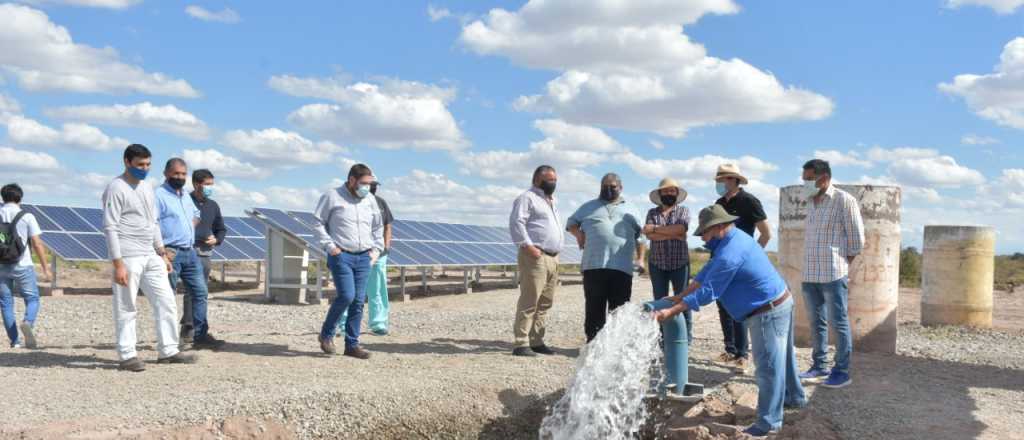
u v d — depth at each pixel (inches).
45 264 354.6
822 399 260.2
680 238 307.6
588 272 322.7
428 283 845.2
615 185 326.0
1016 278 1116.5
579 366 254.2
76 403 240.5
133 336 297.0
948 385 292.2
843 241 278.8
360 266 332.2
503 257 792.9
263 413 237.6
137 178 296.8
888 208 371.2
